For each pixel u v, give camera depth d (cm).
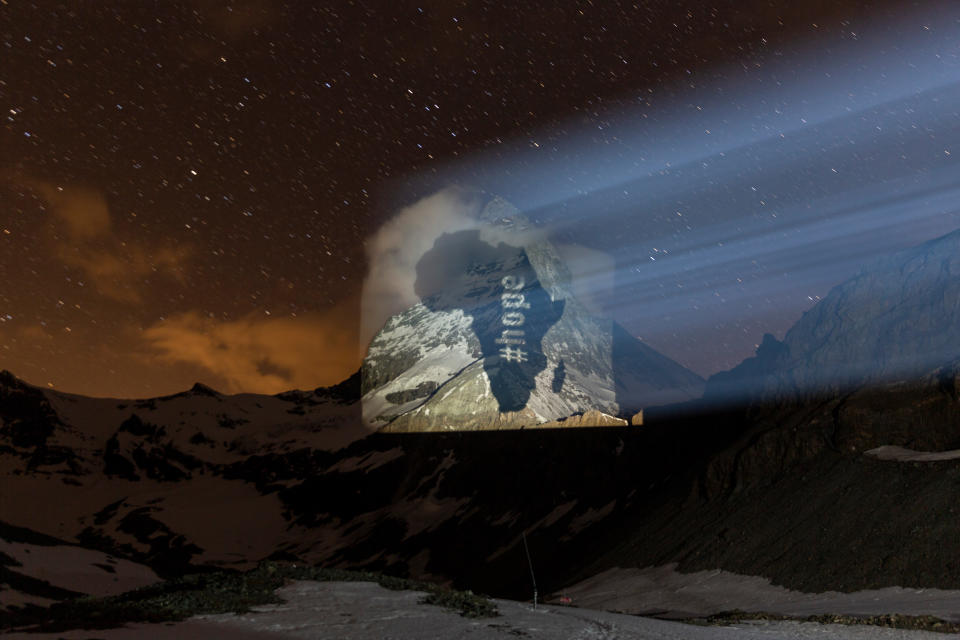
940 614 3444
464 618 2878
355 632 2456
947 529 4378
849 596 4253
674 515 7225
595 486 11850
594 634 2747
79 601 2689
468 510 15412
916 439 5609
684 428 9588
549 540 10562
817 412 6625
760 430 7069
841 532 4997
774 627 3400
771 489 6244
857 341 6888
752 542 5612
